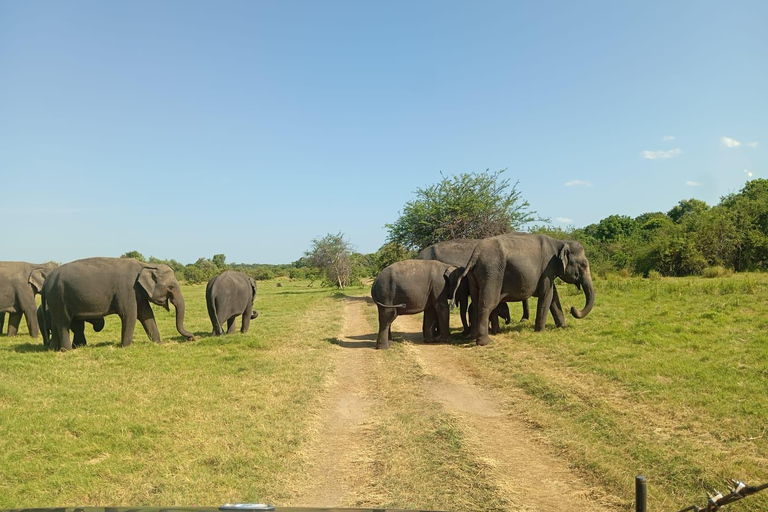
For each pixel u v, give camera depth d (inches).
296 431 304.3
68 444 273.0
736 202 1453.0
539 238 599.8
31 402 350.3
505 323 693.3
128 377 425.1
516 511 207.0
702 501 206.1
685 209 2630.4
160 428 299.0
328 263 1744.6
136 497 217.2
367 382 429.7
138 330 755.4
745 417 280.4
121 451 267.6
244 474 243.6
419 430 303.9
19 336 731.4
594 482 230.7
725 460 236.4
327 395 390.3
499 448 275.0
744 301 621.6
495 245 575.5
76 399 359.3
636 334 494.0
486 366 455.2
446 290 596.1
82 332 597.9
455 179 1216.8
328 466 261.0
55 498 213.9
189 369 455.8
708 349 421.1
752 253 1255.5
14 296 714.8
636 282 936.3
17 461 251.1
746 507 198.1
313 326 757.3
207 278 2603.3
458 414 326.0
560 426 296.7
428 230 1210.0
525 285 574.2
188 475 239.8
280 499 220.7
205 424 309.3
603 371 384.5
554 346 490.6
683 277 1193.4
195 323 837.2
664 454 247.0
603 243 2089.1
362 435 305.6
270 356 517.3
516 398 357.4
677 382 345.7
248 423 312.5
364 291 1635.1
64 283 544.7
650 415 297.7
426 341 606.5
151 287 585.0
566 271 595.8
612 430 282.8
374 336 673.6
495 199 1191.6
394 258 1198.9
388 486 232.5
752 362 374.0
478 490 225.6
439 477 240.1
